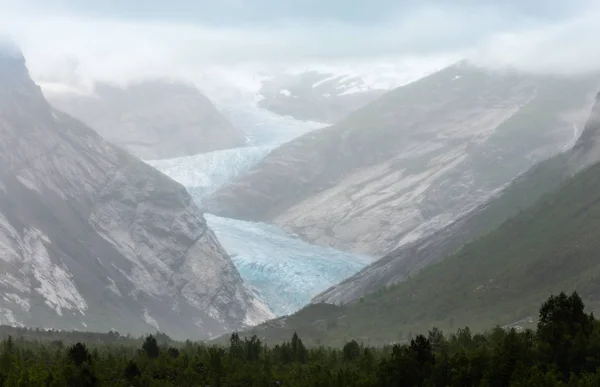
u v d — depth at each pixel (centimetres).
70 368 19150
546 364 18575
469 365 18938
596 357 18638
